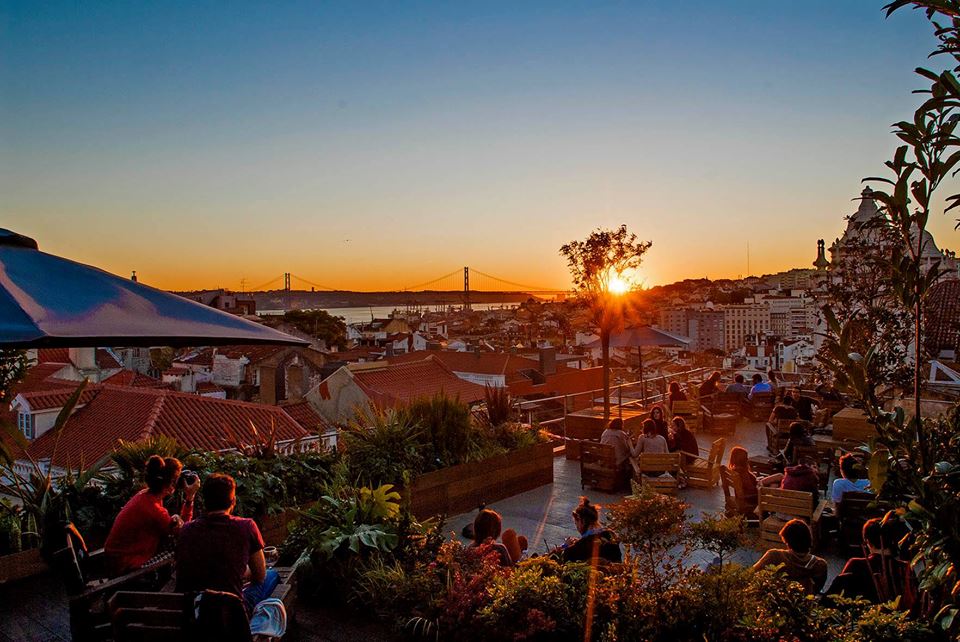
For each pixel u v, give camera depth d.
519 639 4.03
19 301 3.43
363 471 7.69
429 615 4.79
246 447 7.63
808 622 3.50
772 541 7.00
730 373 21.61
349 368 30.78
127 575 4.55
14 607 5.57
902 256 2.67
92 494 6.58
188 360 69.44
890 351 10.06
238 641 3.68
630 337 14.16
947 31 2.44
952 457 2.71
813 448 9.11
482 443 9.37
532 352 77.38
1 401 6.38
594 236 12.98
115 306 3.78
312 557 5.61
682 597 3.78
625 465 9.64
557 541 7.67
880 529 4.09
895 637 3.16
